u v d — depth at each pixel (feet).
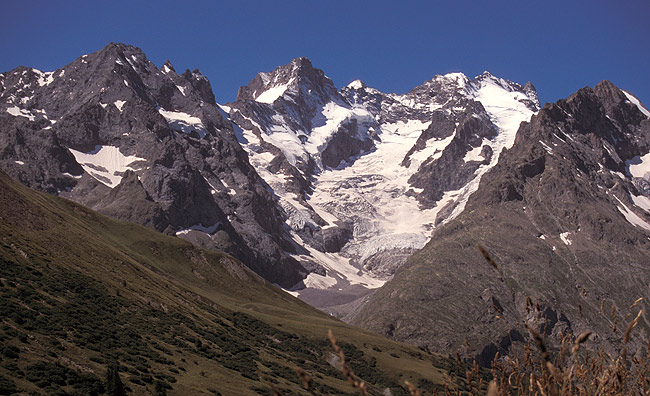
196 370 338.13
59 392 222.89
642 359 42.04
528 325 43.65
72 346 284.41
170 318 439.63
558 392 36.81
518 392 41.50
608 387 41.06
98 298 391.24
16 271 360.48
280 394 34.42
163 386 285.23
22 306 309.63
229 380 340.39
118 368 280.72
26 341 264.31
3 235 416.87
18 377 225.97
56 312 325.01
